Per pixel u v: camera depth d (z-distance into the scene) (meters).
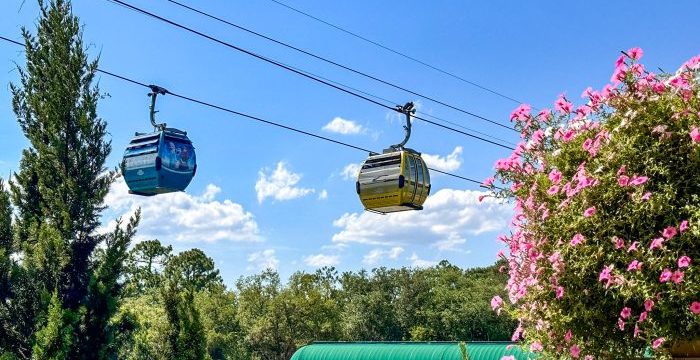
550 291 4.96
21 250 17.72
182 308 22.95
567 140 5.29
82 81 18.09
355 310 78.62
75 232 17.47
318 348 24.23
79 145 17.88
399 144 16.94
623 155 4.72
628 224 4.61
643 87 4.89
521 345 5.54
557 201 5.12
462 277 86.94
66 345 15.92
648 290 4.31
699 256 4.29
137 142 15.12
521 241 5.43
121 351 22.58
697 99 4.66
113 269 17.55
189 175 15.26
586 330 4.76
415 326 77.81
